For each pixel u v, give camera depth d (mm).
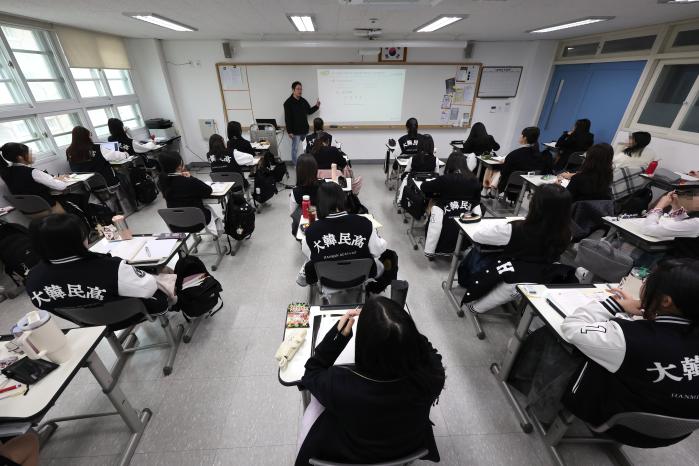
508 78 6000
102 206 3588
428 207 3115
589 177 2602
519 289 1561
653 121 4246
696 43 3656
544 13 3293
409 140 4348
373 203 4496
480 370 1916
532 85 6012
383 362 704
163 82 5539
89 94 4566
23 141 3529
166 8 3049
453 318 2340
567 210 1624
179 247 1983
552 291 1522
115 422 1616
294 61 5602
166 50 5453
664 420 954
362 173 5938
